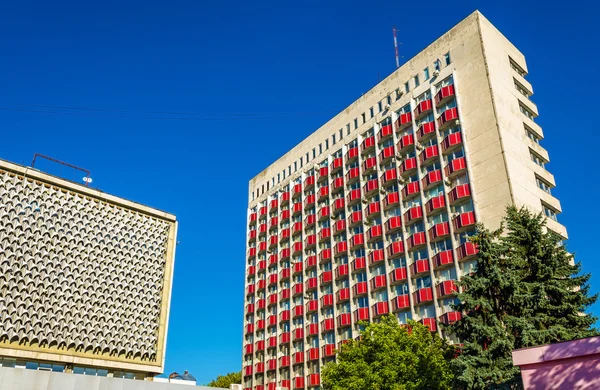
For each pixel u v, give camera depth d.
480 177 49.91
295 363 64.75
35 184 53.22
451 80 56.00
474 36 55.09
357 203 63.59
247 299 77.81
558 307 33.53
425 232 53.03
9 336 47.00
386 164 61.28
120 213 59.69
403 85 62.06
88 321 52.84
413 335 38.25
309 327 64.44
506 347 29.81
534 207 48.91
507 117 51.66
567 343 20.25
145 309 58.16
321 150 72.75
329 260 64.62
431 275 50.78
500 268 33.25
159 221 63.31
